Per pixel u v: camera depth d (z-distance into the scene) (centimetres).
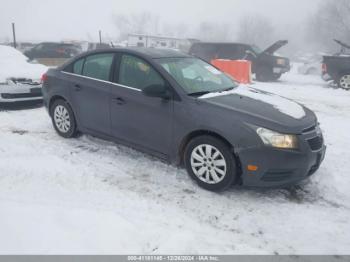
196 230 312
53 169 422
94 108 478
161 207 349
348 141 571
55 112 548
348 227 324
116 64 457
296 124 358
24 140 529
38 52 2159
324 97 1028
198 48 1744
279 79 1678
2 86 683
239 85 480
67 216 307
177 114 390
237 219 334
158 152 423
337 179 416
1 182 383
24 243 267
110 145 515
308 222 331
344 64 1223
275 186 357
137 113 426
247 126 350
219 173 372
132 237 288
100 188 383
